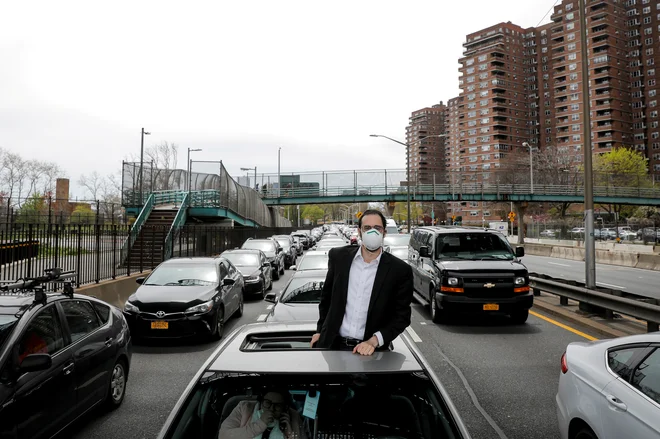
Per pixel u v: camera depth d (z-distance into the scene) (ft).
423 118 632.38
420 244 40.86
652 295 48.06
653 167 385.29
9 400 11.34
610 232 167.84
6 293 14.88
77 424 15.88
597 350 11.70
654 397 9.17
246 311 39.78
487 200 179.63
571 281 36.47
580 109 394.93
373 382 8.09
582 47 35.86
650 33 389.80
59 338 14.11
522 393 18.78
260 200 154.81
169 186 95.61
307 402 7.97
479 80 428.56
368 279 10.24
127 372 18.71
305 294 25.82
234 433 7.79
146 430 15.38
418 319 34.83
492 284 30.63
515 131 425.28
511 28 428.56
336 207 604.90
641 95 391.45
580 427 11.56
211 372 8.09
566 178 188.55
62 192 189.67
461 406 17.39
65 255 36.47
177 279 30.58
